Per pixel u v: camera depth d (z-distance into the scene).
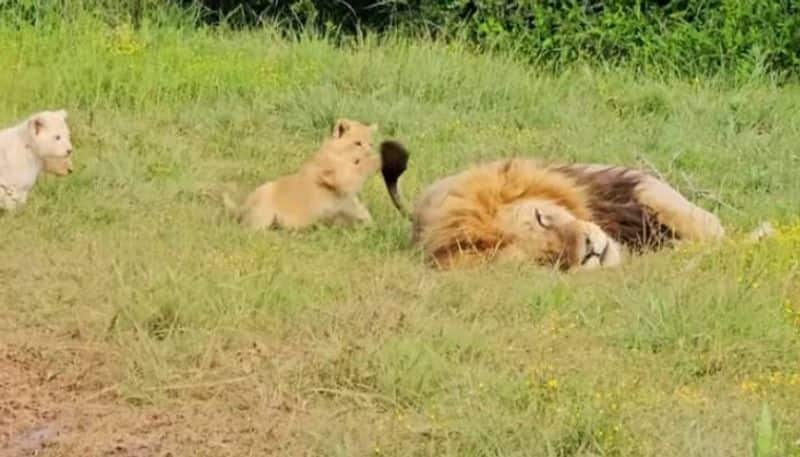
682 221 12.99
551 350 10.71
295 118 17.94
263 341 10.83
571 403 9.57
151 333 10.97
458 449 9.17
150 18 22.25
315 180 13.71
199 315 11.09
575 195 12.86
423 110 18.39
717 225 13.10
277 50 20.42
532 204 12.59
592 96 19.48
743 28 20.86
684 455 9.02
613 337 10.94
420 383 10.02
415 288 11.90
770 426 8.77
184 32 21.70
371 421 9.65
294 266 12.28
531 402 9.62
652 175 13.63
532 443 9.15
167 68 19.14
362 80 19.39
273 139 17.33
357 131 13.82
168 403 10.00
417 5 22.39
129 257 12.39
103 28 21.02
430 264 12.67
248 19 23.19
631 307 11.28
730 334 10.82
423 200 13.12
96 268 12.23
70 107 17.89
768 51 20.72
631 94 19.31
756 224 13.94
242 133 17.42
